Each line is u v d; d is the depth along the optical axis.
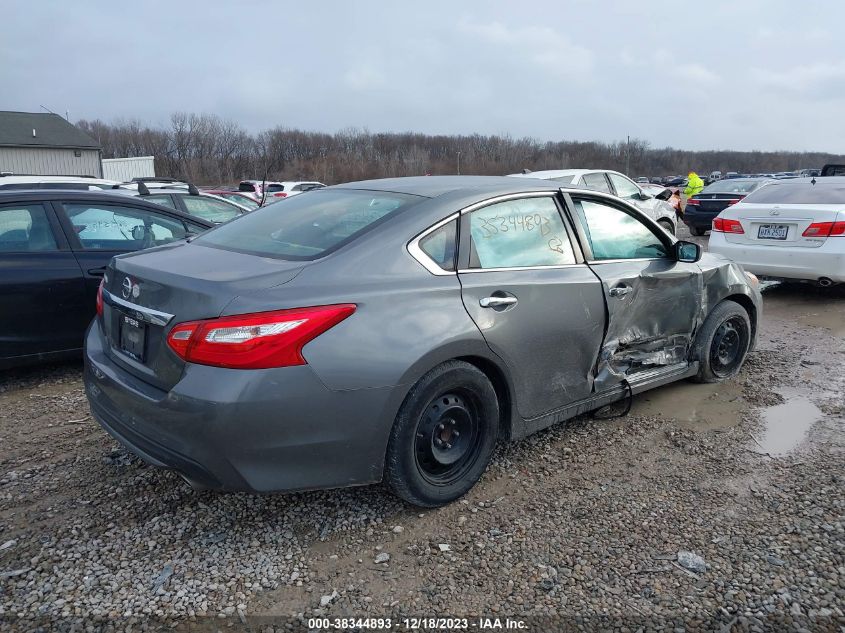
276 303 2.61
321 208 3.49
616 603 2.53
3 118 42.97
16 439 3.92
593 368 3.83
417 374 2.86
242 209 9.19
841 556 2.79
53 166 43.25
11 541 2.89
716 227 8.34
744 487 3.39
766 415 4.33
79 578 2.65
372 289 2.82
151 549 2.85
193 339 2.58
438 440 3.14
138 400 2.78
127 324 3.03
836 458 3.69
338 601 2.54
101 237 5.23
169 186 11.56
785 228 7.66
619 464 3.65
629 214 4.19
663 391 4.77
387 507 3.20
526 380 3.42
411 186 3.53
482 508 3.20
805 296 8.33
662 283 4.17
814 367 5.35
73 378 5.09
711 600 2.54
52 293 4.86
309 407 2.63
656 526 3.04
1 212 4.80
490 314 3.16
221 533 2.98
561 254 3.66
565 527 3.03
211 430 2.54
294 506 3.20
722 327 4.81
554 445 3.89
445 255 3.13
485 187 3.48
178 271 2.87
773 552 2.83
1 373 5.21
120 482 3.41
